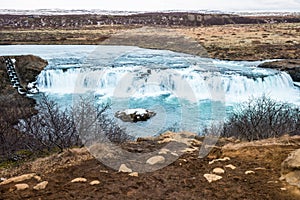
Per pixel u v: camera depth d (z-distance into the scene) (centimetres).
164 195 434
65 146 709
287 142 619
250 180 464
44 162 570
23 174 521
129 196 432
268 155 545
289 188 435
